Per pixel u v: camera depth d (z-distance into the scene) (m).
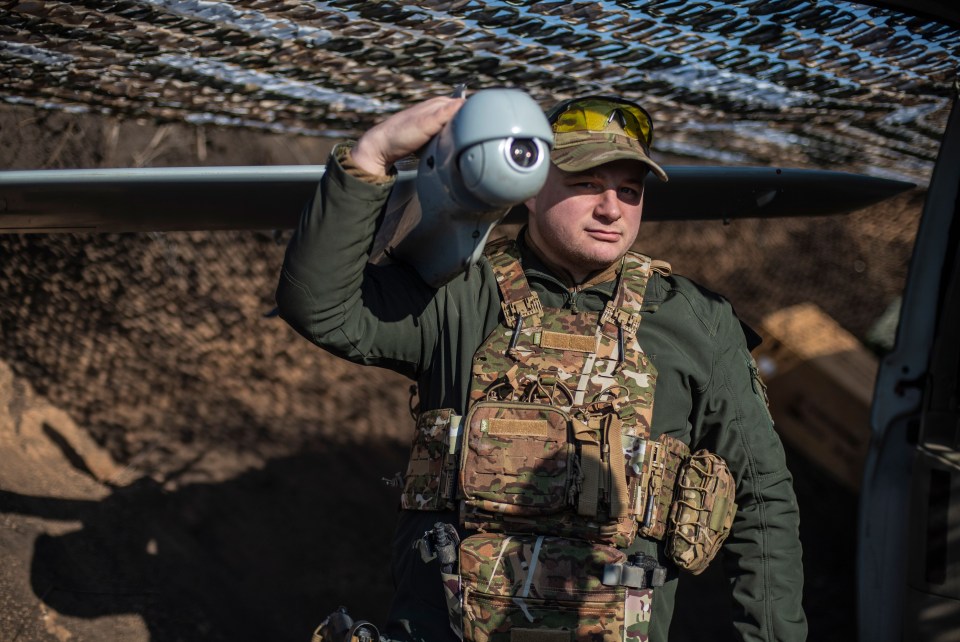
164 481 4.48
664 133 4.25
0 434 4.19
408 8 2.43
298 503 4.78
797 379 6.61
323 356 6.04
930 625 2.53
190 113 3.52
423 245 1.62
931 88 2.92
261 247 6.11
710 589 5.35
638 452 1.64
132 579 3.75
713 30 2.52
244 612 3.94
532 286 1.78
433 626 1.63
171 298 5.54
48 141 5.12
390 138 1.47
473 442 1.62
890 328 7.61
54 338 4.86
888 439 2.71
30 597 3.41
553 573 1.56
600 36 2.61
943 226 2.68
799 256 8.74
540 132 1.41
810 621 5.43
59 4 2.34
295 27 2.56
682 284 1.81
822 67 2.77
